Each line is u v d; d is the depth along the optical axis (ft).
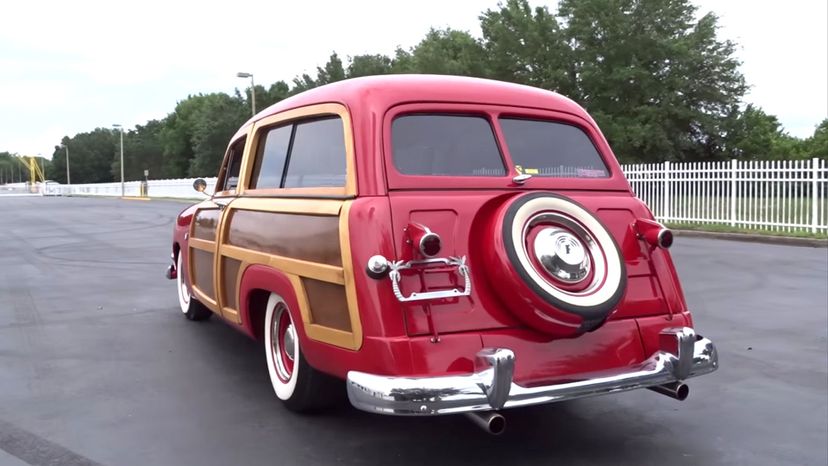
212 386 16.66
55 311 25.50
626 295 12.73
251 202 15.60
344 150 12.53
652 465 12.49
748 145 111.55
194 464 12.31
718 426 14.48
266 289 14.17
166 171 331.16
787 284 31.65
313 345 12.38
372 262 10.88
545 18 115.03
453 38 186.70
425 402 10.42
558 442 13.50
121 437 13.52
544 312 11.12
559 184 13.57
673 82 105.70
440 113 12.99
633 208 13.75
